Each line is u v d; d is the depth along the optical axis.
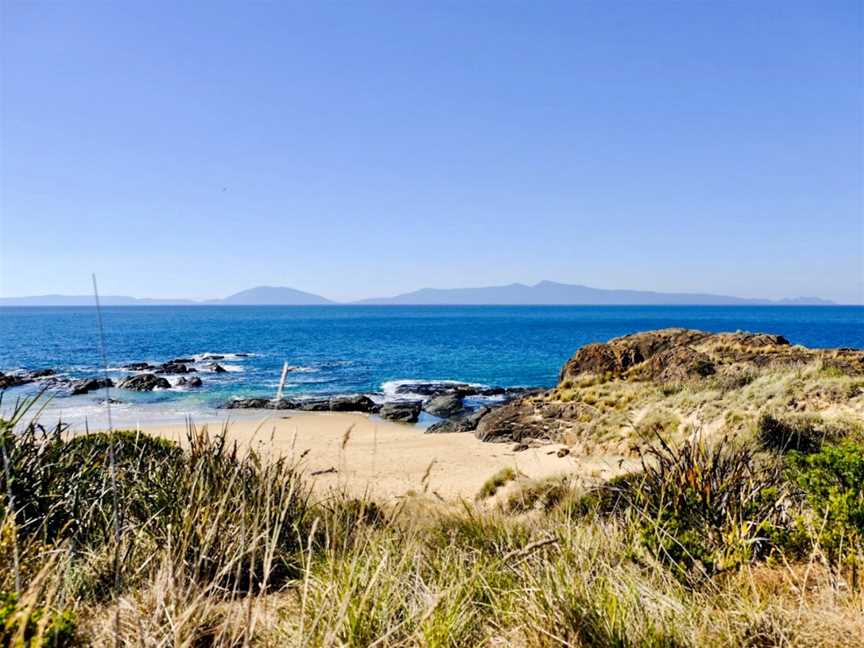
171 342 92.88
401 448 22.56
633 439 15.80
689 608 2.99
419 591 3.21
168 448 7.12
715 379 24.81
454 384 47.47
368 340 102.19
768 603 2.94
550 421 25.31
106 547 3.62
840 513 3.78
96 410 31.23
